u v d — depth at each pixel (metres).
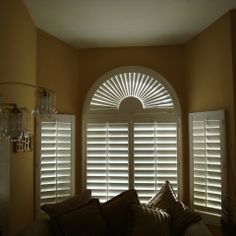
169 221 2.66
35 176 3.52
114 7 3.05
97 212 2.66
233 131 3.15
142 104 4.14
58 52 3.90
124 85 4.18
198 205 3.67
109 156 4.13
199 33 3.78
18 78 2.84
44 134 3.65
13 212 2.69
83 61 4.25
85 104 4.19
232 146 3.17
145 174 4.05
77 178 4.14
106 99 4.20
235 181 3.13
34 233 2.33
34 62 3.42
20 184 2.93
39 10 3.10
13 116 1.82
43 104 2.07
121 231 2.67
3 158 2.58
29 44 3.22
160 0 2.90
